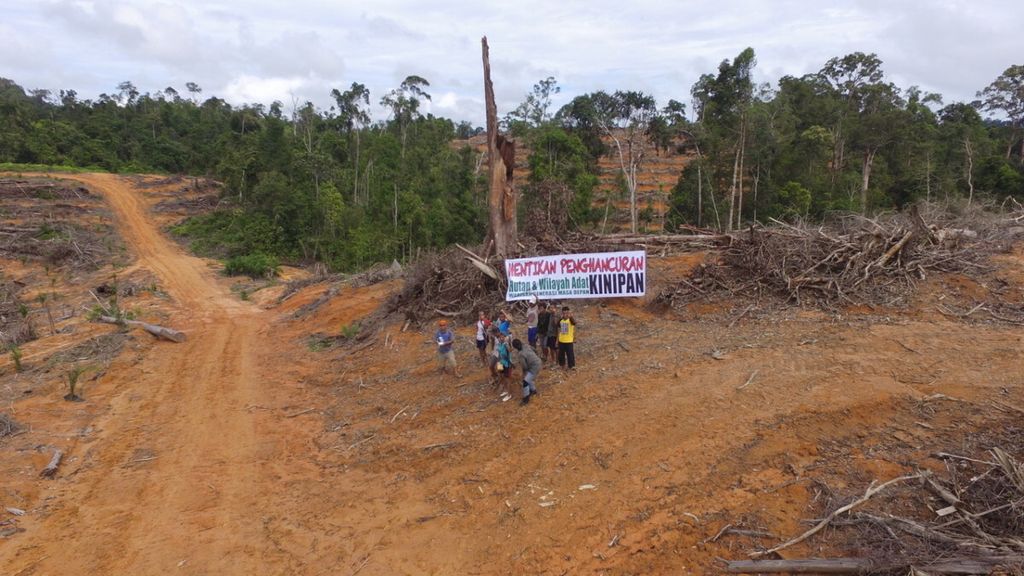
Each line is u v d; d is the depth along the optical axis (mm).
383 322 18203
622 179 53969
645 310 13680
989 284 11469
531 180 45094
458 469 8680
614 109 55250
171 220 53438
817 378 8664
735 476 6910
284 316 24719
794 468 6777
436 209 46938
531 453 8508
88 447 11109
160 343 20469
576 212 42562
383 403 12062
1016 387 7426
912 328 10094
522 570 6293
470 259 17016
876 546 5480
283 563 7105
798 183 39312
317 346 18453
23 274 36719
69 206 50688
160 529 8062
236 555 7352
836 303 11820
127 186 60750
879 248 12805
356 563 6957
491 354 10789
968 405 7223
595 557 6223
